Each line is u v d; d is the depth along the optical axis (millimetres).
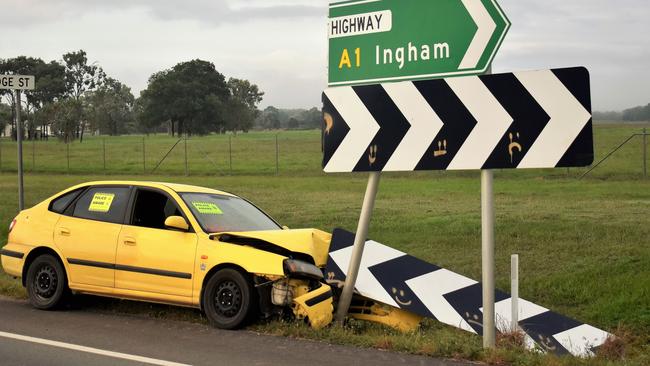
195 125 120625
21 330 7516
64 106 94062
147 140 90000
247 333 7391
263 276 7480
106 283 8258
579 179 26266
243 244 7719
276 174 32750
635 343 7871
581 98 6160
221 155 50375
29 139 108312
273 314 7773
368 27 7234
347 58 7348
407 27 7027
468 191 22953
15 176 36594
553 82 6246
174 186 8547
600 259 11211
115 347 6789
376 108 7094
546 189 23031
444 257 11883
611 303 8977
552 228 13875
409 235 13891
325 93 7383
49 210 8930
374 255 8008
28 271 8797
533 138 6309
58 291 8539
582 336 7395
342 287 7855
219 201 8711
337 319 7613
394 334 7441
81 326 7754
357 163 7199
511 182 25828
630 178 26047
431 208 18016
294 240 7848
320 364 6176
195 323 7902
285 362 6238
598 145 45812
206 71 126062
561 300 9555
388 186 25281
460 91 6645
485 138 6504
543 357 6246
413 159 6895
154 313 8398
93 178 34312
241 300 7488
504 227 14195
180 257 7812
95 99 136750
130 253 8109
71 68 140500
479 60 6680
